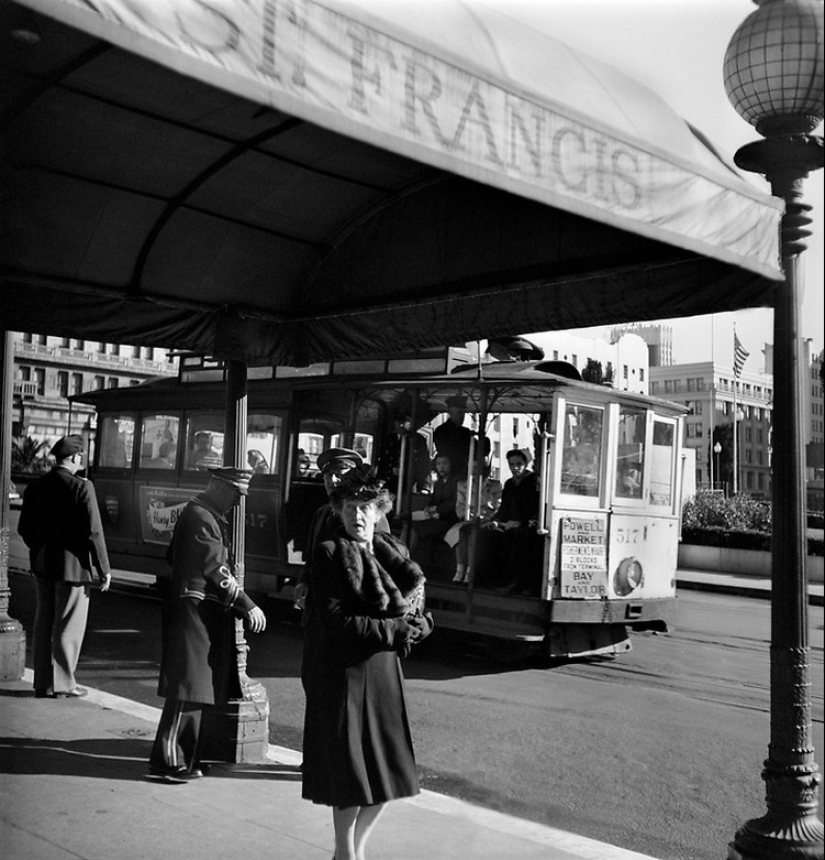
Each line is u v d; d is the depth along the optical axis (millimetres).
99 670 9031
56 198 5551
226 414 6430
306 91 2500
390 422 11383
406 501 10914
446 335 6566
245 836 4496
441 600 10398
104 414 14977
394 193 6031
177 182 5555
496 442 11039
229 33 2367
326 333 7211
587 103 3539
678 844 5027
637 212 3494
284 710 7734
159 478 13789
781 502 4043
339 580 3943
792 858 3828
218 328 6703
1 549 7930
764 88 4055
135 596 14156
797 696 4004
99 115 4609
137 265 6277
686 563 22781
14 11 2520
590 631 10156
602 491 10039
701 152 4152
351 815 3939
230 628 5398
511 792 5797
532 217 5805
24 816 4578
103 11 2178
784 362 4086
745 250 3982
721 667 10273
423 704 8109
